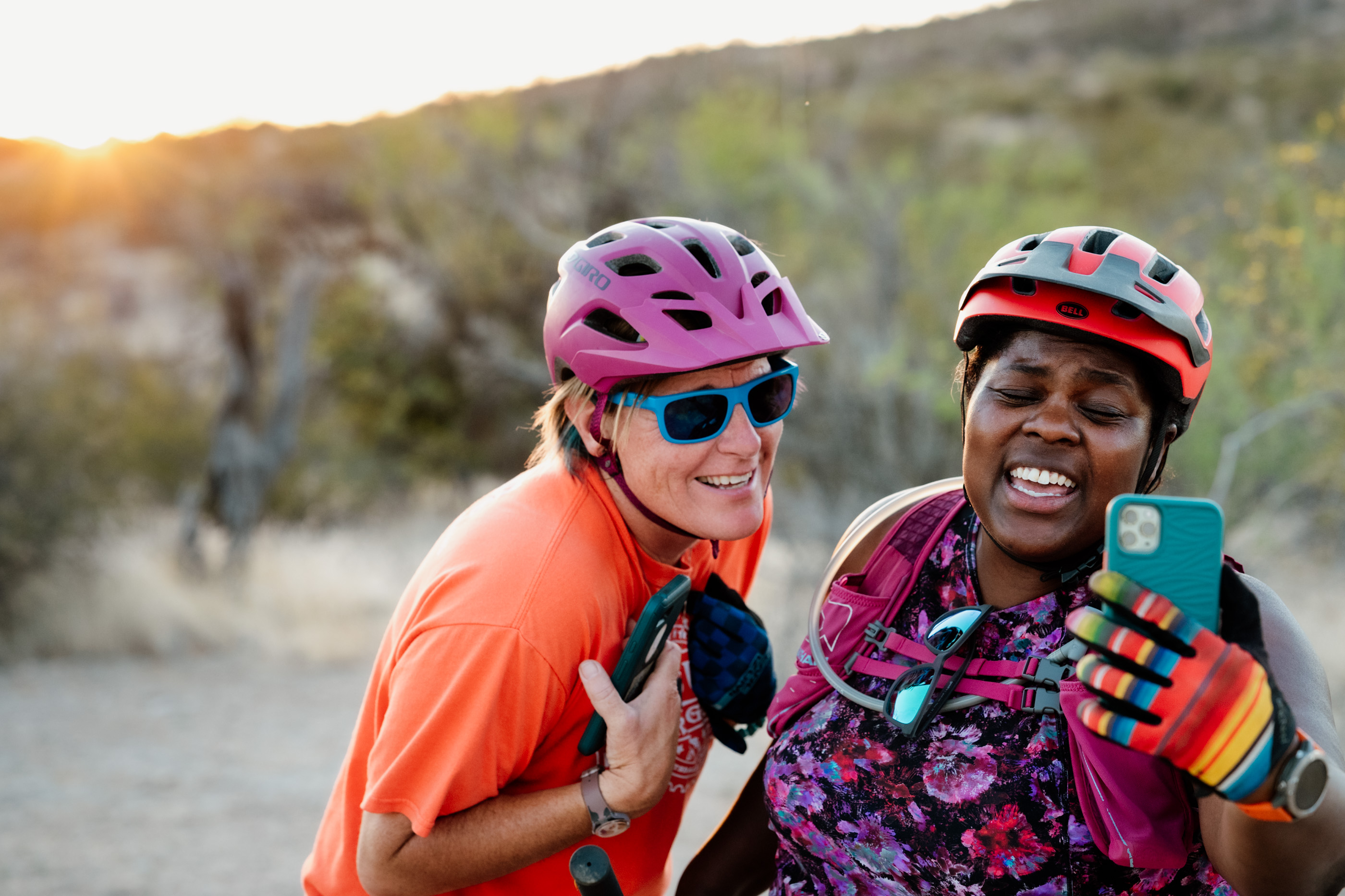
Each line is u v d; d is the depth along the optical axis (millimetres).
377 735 1812
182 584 10484
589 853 1574
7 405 10039
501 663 1611
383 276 14141
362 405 14070
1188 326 1373
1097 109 35656
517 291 12828
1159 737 1061
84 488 10148
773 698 1938
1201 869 1413
